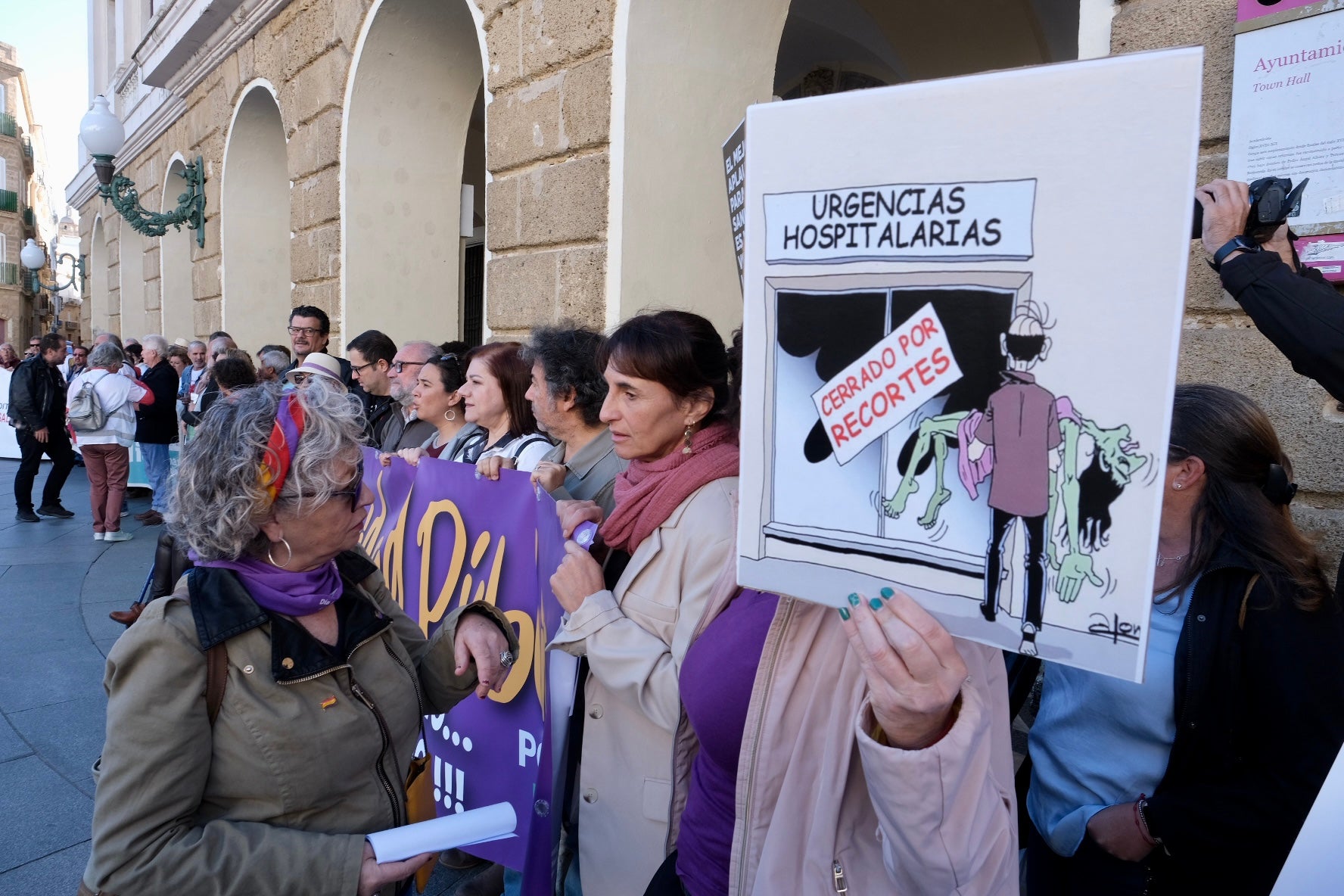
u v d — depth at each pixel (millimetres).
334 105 5988
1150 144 635
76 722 3561
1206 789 1218
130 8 13453
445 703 1560
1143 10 1887
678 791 1411
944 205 730
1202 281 1847
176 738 1081
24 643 4488
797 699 1105
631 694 1415
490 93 4273
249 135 8539
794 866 1077
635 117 3414
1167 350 644
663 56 3434
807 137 802
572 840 1771
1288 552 1192
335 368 4590
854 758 1052
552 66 3789
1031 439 710
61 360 8258
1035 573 719
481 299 9445
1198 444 1235
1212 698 1210
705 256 3691
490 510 2084
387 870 1131
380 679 1298
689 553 1454
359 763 1232
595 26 3480
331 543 1205
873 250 775
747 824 1119
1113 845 1287
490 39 4242
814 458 837
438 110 6016
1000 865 903
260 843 1095
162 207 11969
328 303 6234
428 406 3098
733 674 1205
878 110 757
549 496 1873
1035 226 690
